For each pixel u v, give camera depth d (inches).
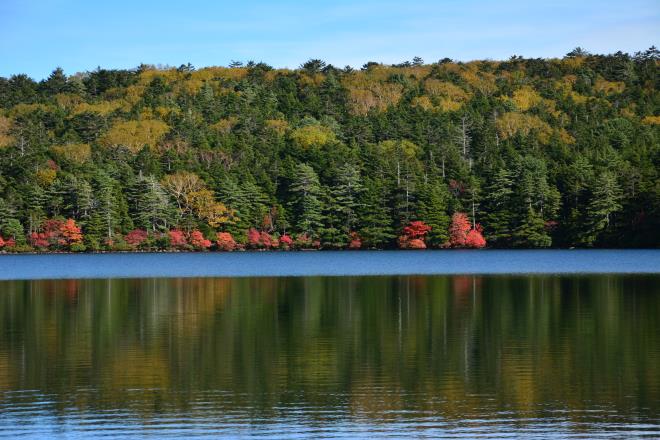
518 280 2810.0
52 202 5265.8
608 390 1087.0
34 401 1053.8
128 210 5403.5
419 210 5433.1
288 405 1030.4
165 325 1683.1
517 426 939.3
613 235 5206.7
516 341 1446.9
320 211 5590.6
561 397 1055.6
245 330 1608.0
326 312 1884.8
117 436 916.6
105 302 2154.3
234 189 5590.6
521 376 1169.4
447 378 1163.9
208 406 1029.2
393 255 4845.0
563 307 1921.8
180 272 3486.7
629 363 1245.1
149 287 2664.9
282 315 1835.6
